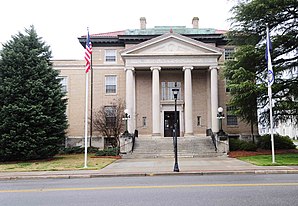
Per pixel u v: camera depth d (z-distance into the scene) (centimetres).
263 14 2659
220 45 4156
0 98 2512
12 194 1037
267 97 2731
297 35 2666
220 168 1791
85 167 1934
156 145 3156
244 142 3109
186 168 1820
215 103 3628
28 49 2691
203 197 898
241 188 1053
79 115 4031
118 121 3594
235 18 2859
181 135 3931
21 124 2455
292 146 3194
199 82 4034
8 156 2495
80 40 4131
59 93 2767
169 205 799
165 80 4041
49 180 1498
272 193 945
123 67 4112
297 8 2625
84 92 4075
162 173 1619
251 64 2852
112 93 4069
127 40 4119
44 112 2597
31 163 2331
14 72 2569
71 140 3950
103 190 1082
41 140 2534
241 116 3027
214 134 3266
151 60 3719
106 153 2944
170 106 3991
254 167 1809
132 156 2808
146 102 4006
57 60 4100
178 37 3744
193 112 3984
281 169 1688
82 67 4106
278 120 2958
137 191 1038
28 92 2562
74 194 1010
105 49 4172
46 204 854
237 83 2767
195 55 3694
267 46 2180
